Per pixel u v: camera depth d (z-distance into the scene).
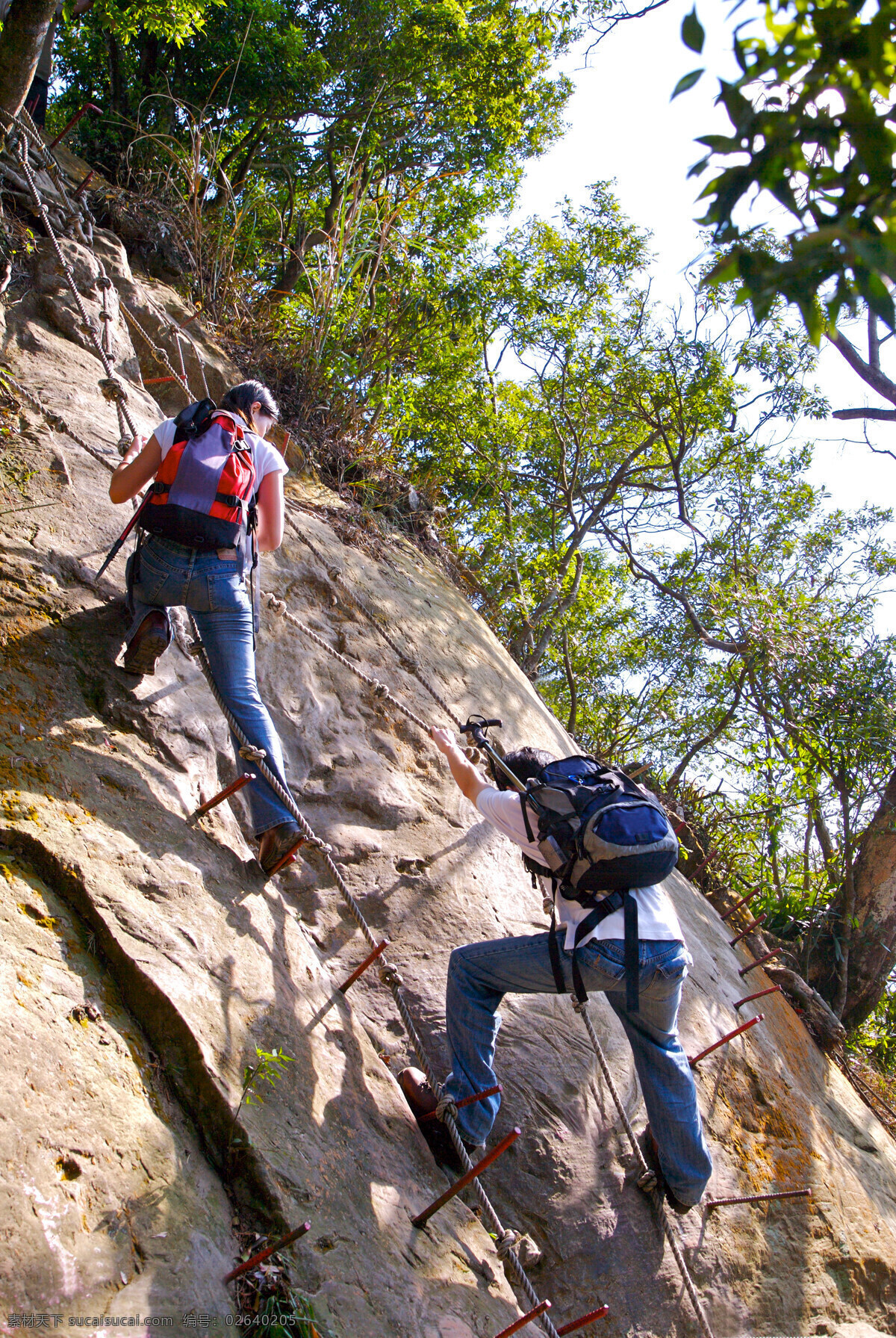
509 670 6.13
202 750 3.66
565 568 12.01
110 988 2.66
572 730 11.40
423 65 10.78
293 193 10.93
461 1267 2.96
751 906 8.44
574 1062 4.05
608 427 13.41
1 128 4.93
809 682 8.88
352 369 6.75
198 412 3.47
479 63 10.89
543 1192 3.63
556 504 13.07
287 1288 2.36
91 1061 2.43
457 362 10.02
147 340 5.53
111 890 2.84
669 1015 3.56
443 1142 3.44
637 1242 3.74
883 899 8.46
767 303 1.84
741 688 10.70
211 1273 2.27
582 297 12.59
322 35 11.05
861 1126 6.00
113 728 3.39
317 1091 2.99
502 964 3.45
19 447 3.97
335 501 6.11
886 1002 9.75
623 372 12.46
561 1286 3.49
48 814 2.91
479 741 3.75
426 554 6.78
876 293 1.75
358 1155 2.95
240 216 6.93
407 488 6.97
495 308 11.67
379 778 4.54
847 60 1.79
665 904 3.47
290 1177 2.63
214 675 3.48
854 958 8.44
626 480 13.50
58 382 4.46
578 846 3.31
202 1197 2.43
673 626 12.45
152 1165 2.36
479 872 4.49
